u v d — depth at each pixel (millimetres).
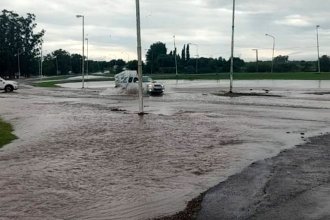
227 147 15289
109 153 14250
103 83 93938
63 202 9062
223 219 7852
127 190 9930
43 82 96812
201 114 26844
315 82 82562
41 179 10891
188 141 16594
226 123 22219
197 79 111500
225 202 8875
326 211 8180
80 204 8938
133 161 13008
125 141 16641
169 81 99500
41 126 21406
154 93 48500
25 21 147500
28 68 149625
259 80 98562
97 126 21188
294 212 8141
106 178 11008
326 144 15797
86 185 10359
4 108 32062
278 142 16312
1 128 20625
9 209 8602
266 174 11203
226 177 11008
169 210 8523
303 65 159500
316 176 10938
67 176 11203
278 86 66688
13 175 11297
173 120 23578
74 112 28703
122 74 54969
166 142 16375
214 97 43406
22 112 28922
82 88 66625
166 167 12203
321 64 154000
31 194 9617
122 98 43375
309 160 12914
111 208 8688
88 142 16453
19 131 19781
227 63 164875
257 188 9883
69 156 13758
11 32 143875
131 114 26969
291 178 10742
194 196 9422
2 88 58656
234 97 43156
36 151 14633
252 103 35469
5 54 135250
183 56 166125
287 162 12664
